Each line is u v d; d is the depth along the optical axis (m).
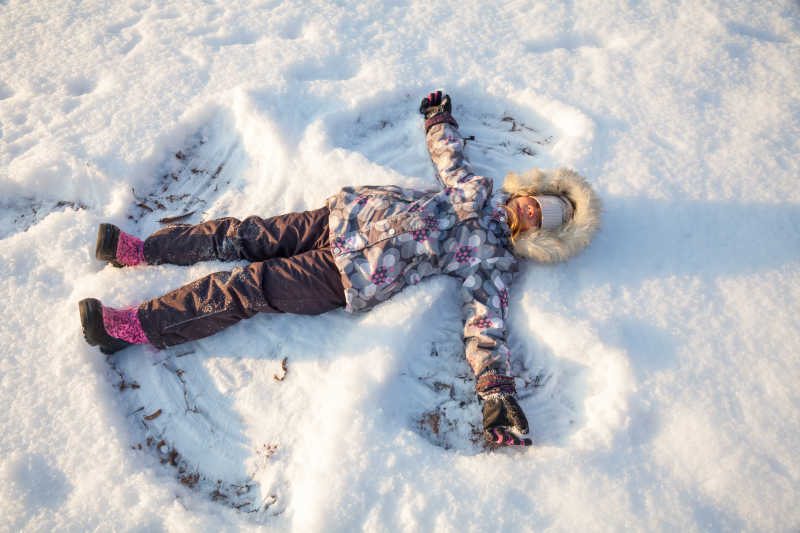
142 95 2.69
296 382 2.14
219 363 2.19
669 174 2.58
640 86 2.87
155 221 2.49
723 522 1.82
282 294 2.08
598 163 2.61
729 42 3.04
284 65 2.81
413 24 3.08
